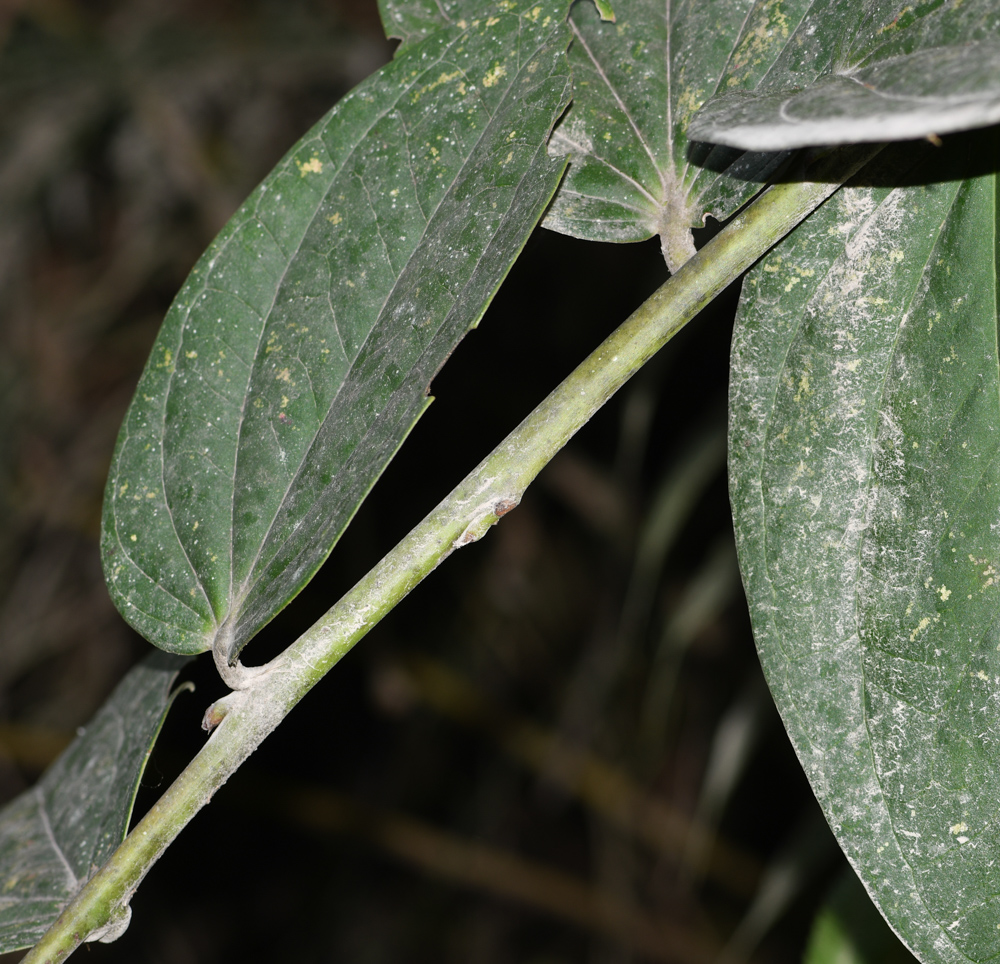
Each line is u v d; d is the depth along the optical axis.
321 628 0.47
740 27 0.49
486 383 1.03
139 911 1.24
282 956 1.24
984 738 0.47
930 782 0.47
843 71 0.47
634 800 1.04
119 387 1.08
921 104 0.44
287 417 0.49
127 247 1.07
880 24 0.47
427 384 0.46
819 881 0.94
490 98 0.49
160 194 1.06
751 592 0.48
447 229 0.48
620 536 0.98
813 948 0.54
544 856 1.21
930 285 0.48
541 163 0.47
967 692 0.47
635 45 0.49
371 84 0.49
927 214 0.48
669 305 0.47
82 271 1.09
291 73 1.02
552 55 0.49
